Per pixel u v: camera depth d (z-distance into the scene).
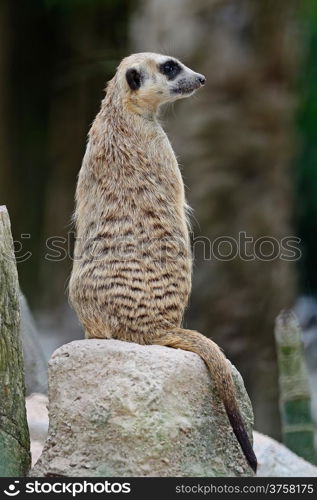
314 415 13.38
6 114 24.86
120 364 6.86
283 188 16.86
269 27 16.19
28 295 24.69
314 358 19.06
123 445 6.71
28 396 9.93
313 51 24.67
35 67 25.52
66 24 24.59
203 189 16.20
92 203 7.87
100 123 8.12
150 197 7.77
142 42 16.55
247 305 16.11
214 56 16.11
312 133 24.62
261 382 16.16
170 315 7.61
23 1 24.86
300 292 24.06
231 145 16.23
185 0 16.02
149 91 8.19
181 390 6.84
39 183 26.12
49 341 21.11
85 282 7.68
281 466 8.60
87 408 6.86
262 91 16.31
